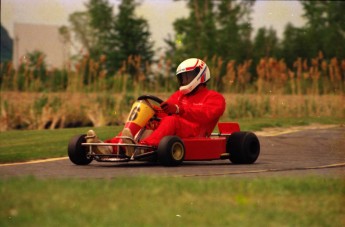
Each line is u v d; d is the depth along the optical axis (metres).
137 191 10.99
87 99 32.09
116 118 31.36
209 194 10.88
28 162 17.23
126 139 15.59
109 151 15.89
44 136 23.22
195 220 9.38
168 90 36.88
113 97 32.66
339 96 37.66
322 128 28.88
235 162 17.08
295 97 36.38
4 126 30.02
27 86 32.47
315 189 11.34
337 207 10.17
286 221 9.42
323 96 37.84
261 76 36.66
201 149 16.42
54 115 30.72
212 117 16.67
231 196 10.76
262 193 11.02
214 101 16.81
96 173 14.53
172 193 10.90
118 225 9.09
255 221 9.38
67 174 14.39
